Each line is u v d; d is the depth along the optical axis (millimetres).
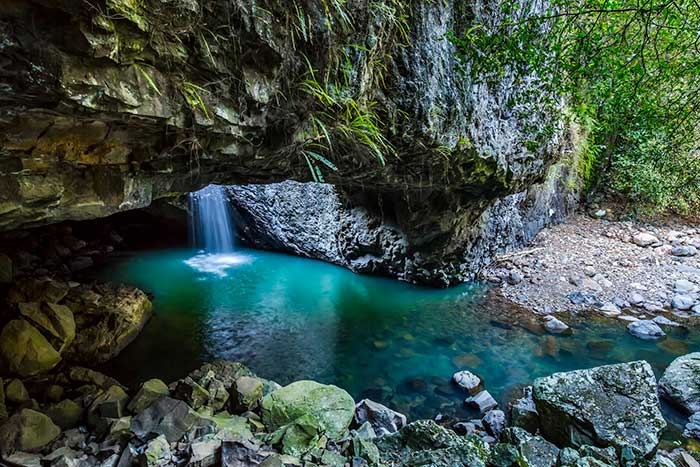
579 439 3361
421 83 3561
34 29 1395
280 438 3139
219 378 4125
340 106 2904
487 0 4004
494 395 4391
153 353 4898
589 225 9586
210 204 9188
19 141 1821
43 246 7203
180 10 1762
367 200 7180
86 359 4465
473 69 3805
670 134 3682
